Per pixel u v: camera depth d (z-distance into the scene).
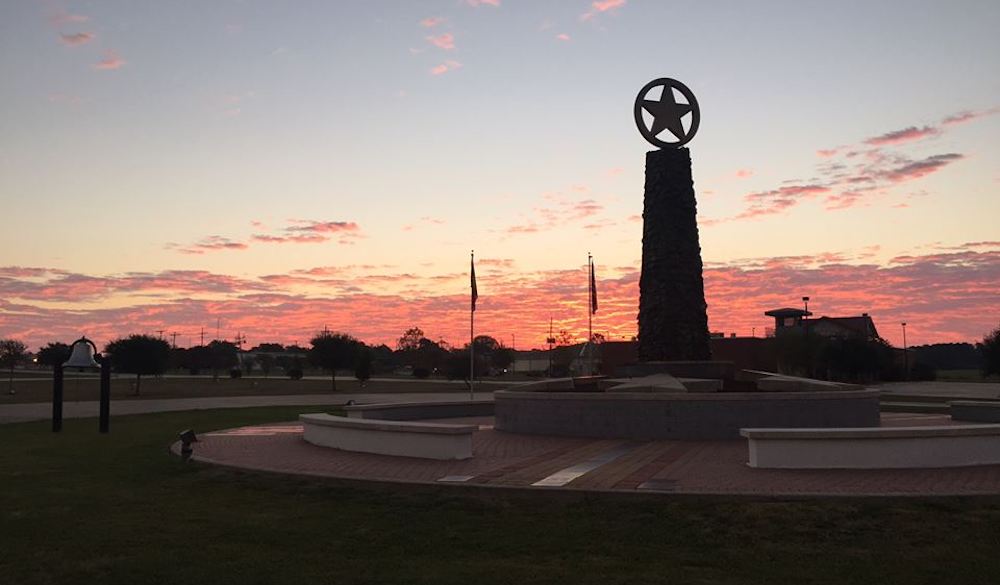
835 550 8.71
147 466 15.38
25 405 41.25
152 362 57.81
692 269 24.78
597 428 19.30
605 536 9.33
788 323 93.88
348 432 17.38
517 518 10.15
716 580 7.73
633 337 70.31
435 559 8.54
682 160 25.16
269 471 13.75
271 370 133.50
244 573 8.02
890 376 79.50
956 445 13.48
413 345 165.62
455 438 15.18
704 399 18.66
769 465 13.39
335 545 9.13
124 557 8.62
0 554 8.74
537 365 160.88
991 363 67.75
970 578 7.79
